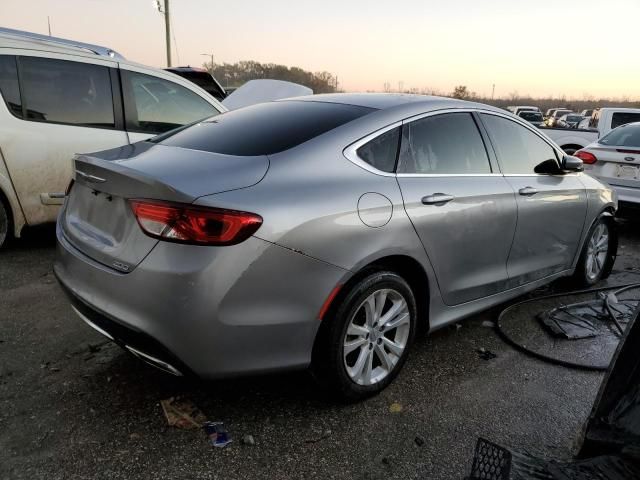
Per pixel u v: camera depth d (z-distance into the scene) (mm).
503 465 1640
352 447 2393
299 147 2576
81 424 2461
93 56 4996
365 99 3143
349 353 2670
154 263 2133
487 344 3496
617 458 1655
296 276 2289
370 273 2605
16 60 4562
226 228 2111
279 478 2189
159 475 2174
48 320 3506
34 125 4645
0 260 4629
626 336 1799
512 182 3469
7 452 2254
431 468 2285
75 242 2568
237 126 2949
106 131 5043
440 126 3139
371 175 2680
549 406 2783
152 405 2633
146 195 2199
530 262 3715
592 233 4406
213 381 2271
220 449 2340
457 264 3062
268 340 2287
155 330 2145
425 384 2953
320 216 2348
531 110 31609
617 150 6441
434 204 2852
